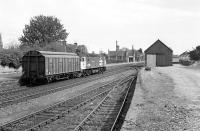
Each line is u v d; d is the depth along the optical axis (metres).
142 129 11.27
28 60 30.72
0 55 42.34
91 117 14.50
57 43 63.38
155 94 21.84
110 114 15.34
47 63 30.64
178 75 43.00
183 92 23.16
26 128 12.23
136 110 15.23
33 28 80.81
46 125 12.68
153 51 78.06
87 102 19.25
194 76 40.84
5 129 11.94
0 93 22.92
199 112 14.95
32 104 18.53
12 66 44.53
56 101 19.94
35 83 31.67
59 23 83.69
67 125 12.77
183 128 11.55
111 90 25.75
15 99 19.97
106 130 12.08
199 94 21.97
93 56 49.75
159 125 11.98
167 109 15.71
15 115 15.21
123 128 11.40
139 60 152.88
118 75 47.59
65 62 35.53
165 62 77.62
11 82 30.41
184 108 16.06
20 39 81.12
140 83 30.83
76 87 28.67
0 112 15.88
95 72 50.16
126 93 23.25
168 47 77.06
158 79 36.09
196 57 84.00
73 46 71.44
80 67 40.91
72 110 16.20
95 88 27.27
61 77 35.16
